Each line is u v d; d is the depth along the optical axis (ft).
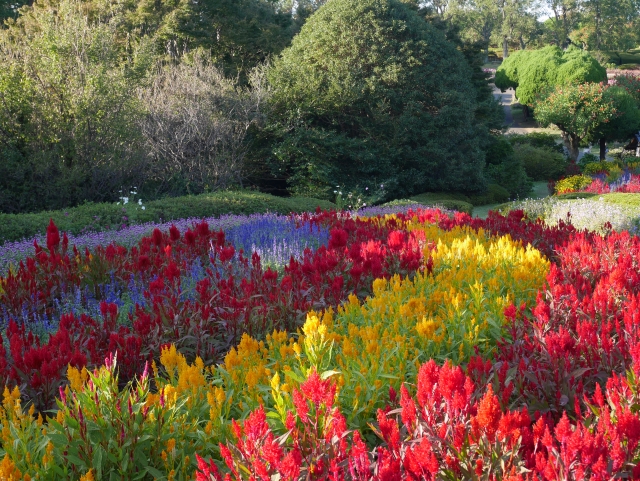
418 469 7.35
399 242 22.49
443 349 14.29
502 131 117.50
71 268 21.98
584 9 272.31
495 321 15.35
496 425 7.68
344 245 21.88
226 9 98.07
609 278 16.49
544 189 96.68
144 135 54.80
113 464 9.21
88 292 21.09
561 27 281.74
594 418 9.82
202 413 10.63
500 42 299.38
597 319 14.96
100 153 48.60
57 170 47.29
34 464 8.79
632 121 109.70
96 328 15.30
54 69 47.57
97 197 49.98
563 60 142.61
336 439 7.95
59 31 50.52
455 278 19.22
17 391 10.16
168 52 82.07
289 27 116.06
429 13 104.32
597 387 9.12
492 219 32.81
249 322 15.89
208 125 60.08
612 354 11.95
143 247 24.12
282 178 72.43
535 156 106.01
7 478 8.00
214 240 27.14
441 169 76.02
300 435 8.96
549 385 10.87
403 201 61.93
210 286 18.93
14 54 49.55
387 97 73.92
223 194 48.83
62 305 20.16
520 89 147.64
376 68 73.36
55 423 9.30
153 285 17.10
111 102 48.98
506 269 20.22
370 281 19.97
